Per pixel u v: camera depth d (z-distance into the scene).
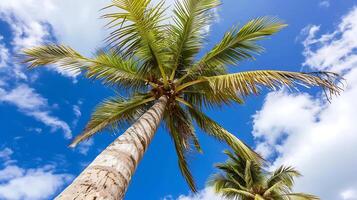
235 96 7.59
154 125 5.25
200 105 8.28
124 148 3.75
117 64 7.29
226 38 7.19
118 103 8.17
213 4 7.07
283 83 5.99
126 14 6.09
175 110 8.02
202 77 7.30
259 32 6.95
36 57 6.55
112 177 2.97
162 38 7.18
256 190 16.44
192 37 7.66
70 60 6.82
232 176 17.62
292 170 17.06
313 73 5.66
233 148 8.24
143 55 7.32
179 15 7.15
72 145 7.42
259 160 8.00
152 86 7.81
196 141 8.65
